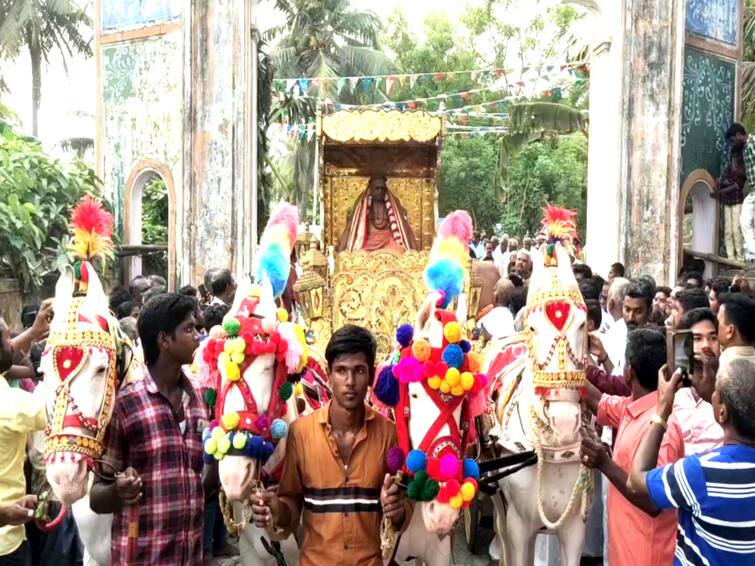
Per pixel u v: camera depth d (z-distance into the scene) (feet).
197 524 13.73
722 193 51.01
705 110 51.34
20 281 40.45
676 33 47.70
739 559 10.66
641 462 12.03
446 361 13.38
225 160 49.06
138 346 16.60
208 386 13.74
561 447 16.34
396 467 13.29
